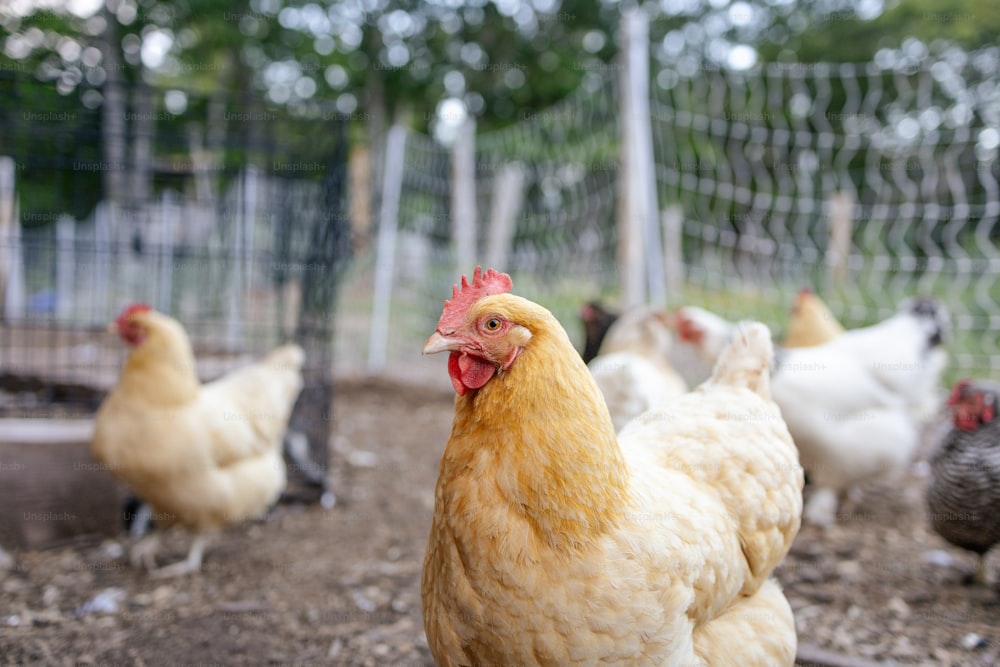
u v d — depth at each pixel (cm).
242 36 543
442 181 295
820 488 135
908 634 102
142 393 112
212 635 101
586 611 59
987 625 103
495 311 62
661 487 72
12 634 100
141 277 225
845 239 239
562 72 632
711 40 655
